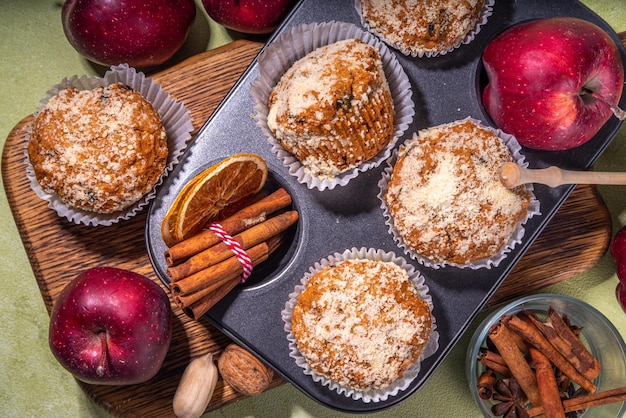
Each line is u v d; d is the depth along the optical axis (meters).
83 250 0.51
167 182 0.49
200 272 0.47
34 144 0.48
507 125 0.49
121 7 0.49
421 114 0.51
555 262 0.53
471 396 0.54
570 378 0.52
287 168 0.50
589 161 0.51
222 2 0.50
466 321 0.50
